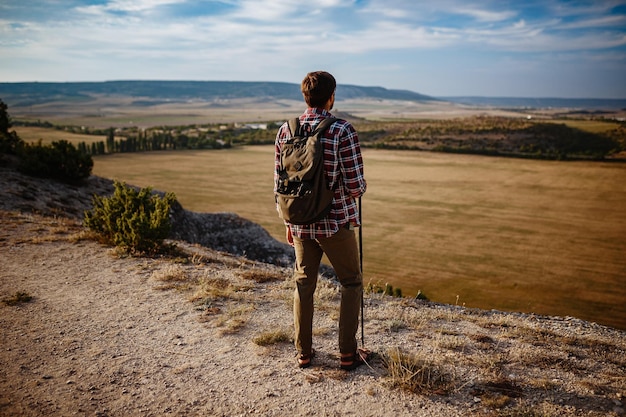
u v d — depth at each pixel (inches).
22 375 141.8
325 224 128.3
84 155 725.3
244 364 149.4
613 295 1512.1
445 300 1398.9
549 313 1326.3
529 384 136.7
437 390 130.9
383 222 2677.2
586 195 3641.7
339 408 123.3
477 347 166.4
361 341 165.6
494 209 3107.8
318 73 129.1
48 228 387.5
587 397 130.0
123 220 334.0
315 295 227.1
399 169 4815.5
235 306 208.2
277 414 121.3
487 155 5821.9
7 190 556.4
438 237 2340.1
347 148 124.0
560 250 2134.6
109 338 171.8
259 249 776.3
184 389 134.5
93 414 121.2
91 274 262.5
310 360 147.0
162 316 195.0
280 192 126.6
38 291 229.9
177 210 735.1
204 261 311.1
